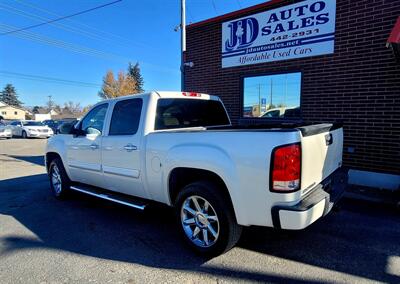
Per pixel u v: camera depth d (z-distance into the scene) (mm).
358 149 6340
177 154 3609
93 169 5039
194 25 8961
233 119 8320
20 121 28641
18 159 12750
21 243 4020
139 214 5086
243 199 3096
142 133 4141
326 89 6652
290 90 7254
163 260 3480
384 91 5941
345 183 4156
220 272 3195
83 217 4980
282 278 3057
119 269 3305
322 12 6539
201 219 3533
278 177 2865
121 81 71438
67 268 3350
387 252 3537
